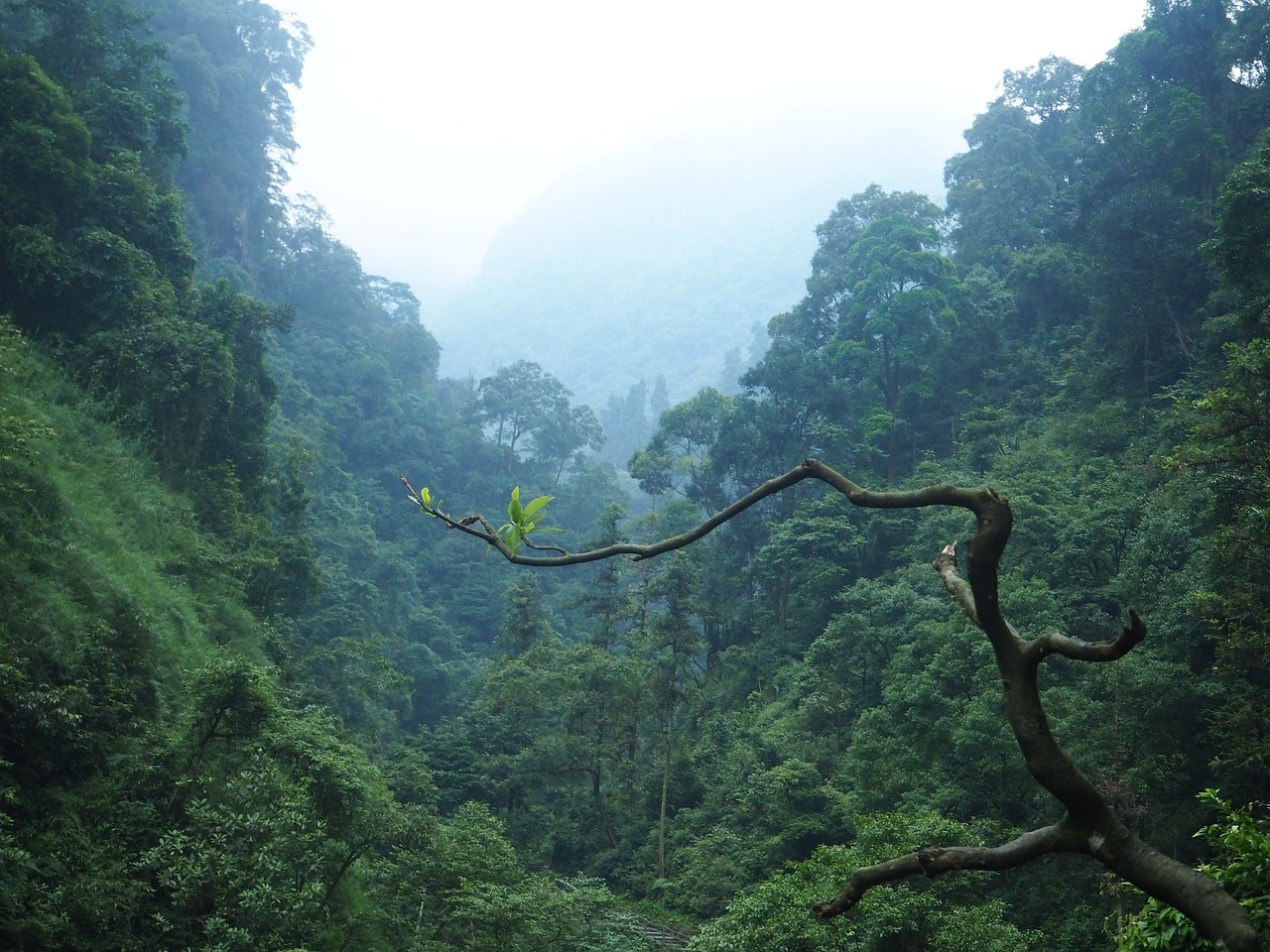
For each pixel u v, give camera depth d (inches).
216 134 3649.1
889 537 2016.5
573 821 1711.4
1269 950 157.6
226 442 1587.1
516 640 2034.9
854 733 1243.8
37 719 711.7
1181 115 2007.9
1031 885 989.2
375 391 3725.4
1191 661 1016.2
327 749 887.7
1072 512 1412.4
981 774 1060.5
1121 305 1934.1
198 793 795.4
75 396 1230.9
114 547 1020.5
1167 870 85.4
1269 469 879.1
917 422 2411.4
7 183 1307.8
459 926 949.8
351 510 2935.5
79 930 658.8
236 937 676.1
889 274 2452.0
